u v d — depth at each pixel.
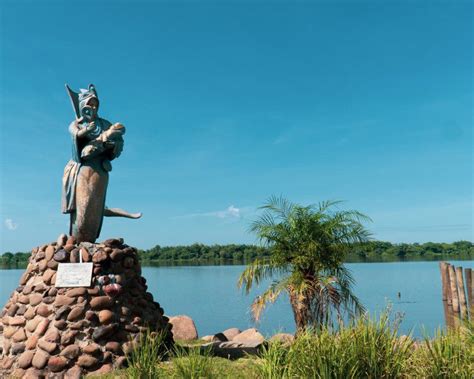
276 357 6.74
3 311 10.45
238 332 15.24
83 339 9.14
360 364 6.33
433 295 30.97
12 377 8.83
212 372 7.21
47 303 9.55
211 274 62.22
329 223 12.05
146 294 10.77
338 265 11.95
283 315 20.48
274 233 12.27
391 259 86.88
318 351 6.37
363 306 11.60
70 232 11.12
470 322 7.53
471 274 18.72
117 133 10.93
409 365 6.45
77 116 11.25
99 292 9.72
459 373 6.16
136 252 10.98
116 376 8.45
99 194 10.88
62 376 8.70
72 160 11.16
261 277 12.38
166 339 10.41
